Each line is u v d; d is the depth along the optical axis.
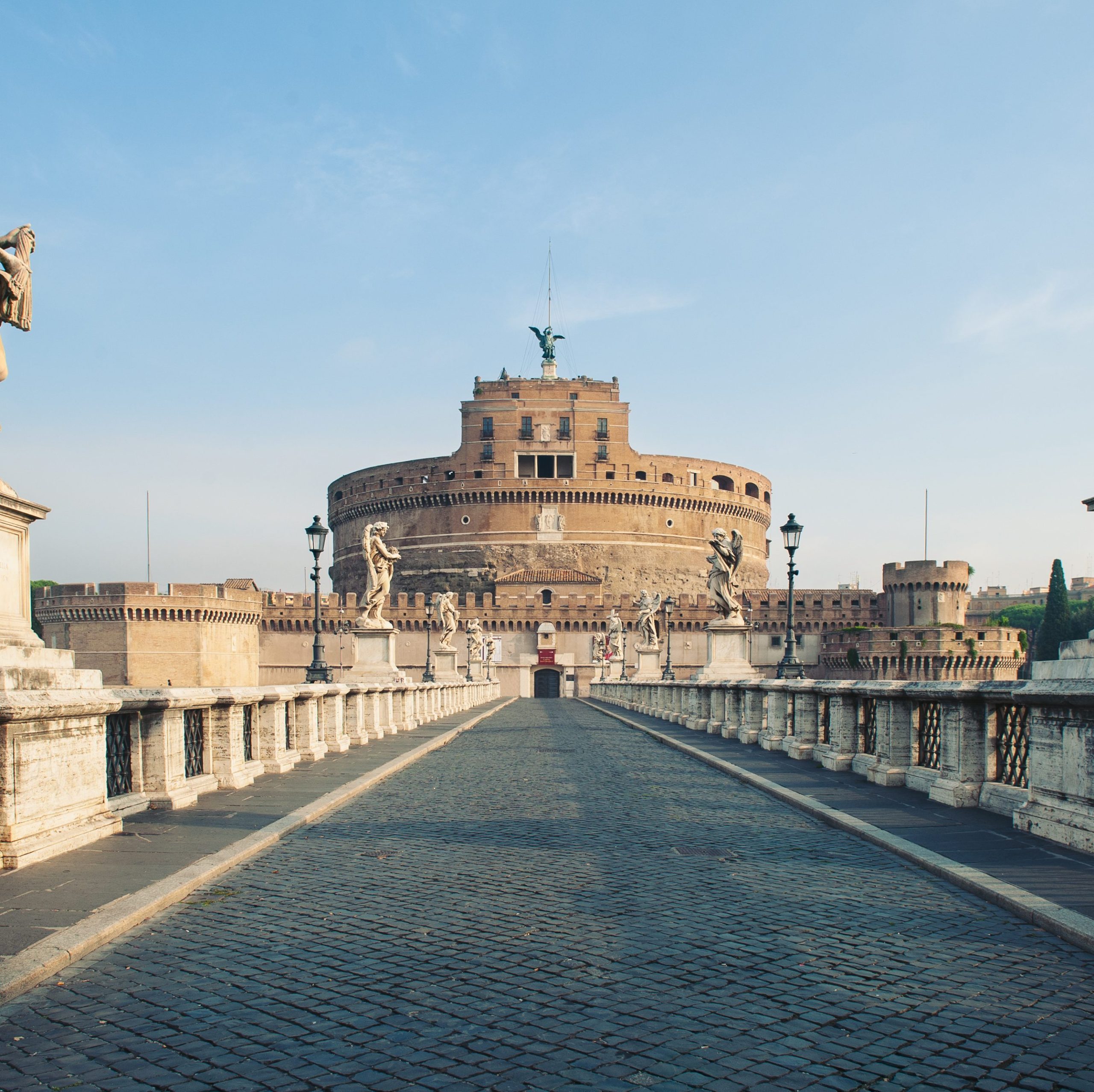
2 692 8.62
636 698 55.34
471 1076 5.02
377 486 139.50
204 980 6.37
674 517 135.62
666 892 8.72
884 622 119.94
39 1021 5.71
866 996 6.09
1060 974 6.48
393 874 9.40
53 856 9.33
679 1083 4.94
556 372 149.75
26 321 9.48
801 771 17.48
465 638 117.25
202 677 103.50
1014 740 11.93
